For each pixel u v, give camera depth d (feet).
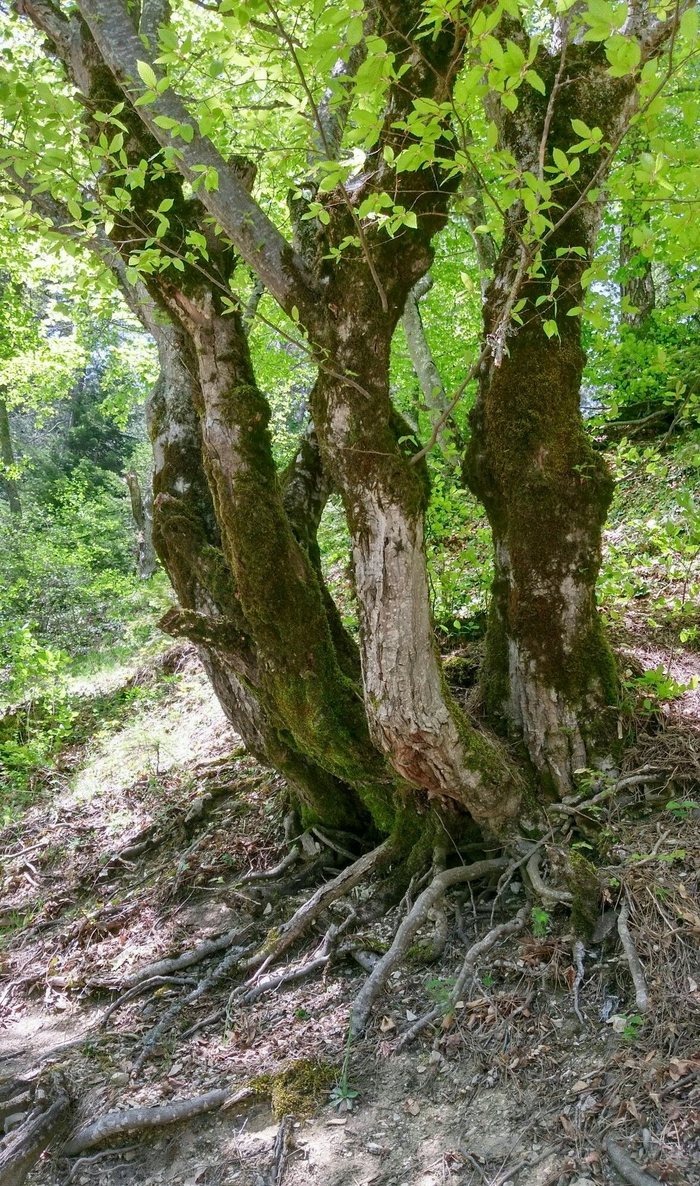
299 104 9.84
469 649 17.02
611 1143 7.78
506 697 13.29
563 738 12.37
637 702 13.25
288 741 14.97
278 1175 9.11
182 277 12.06
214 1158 9.75
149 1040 12.25
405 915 12.51
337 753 13.16
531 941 10.73
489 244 22.52
